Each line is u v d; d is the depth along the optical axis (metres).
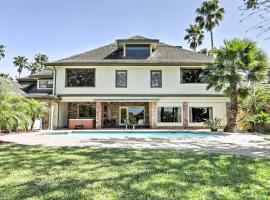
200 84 32.78
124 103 35.34
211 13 62.53
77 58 34.16
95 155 11.19
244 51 25.56
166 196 5.95
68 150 12.65
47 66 32.50
